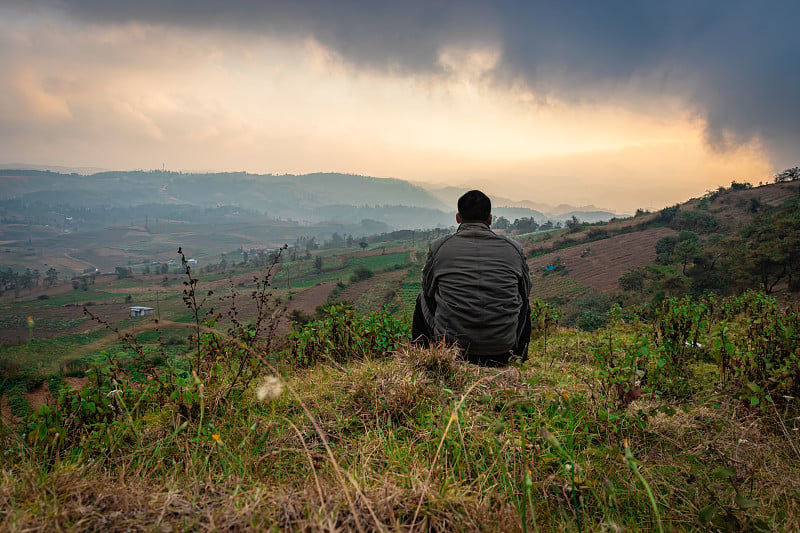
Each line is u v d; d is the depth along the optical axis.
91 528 1.50
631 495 2.06
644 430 2.65
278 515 1.58
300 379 3.87
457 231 3.97
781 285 54.69
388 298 94.44
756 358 3.36
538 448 2.23
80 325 94.88
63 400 2.71
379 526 1.39
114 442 2.42
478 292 3.54
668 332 4.79
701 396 3.38
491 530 1.58
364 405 2.94
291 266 180.25
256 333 3.53
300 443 2.47
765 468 2.28
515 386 3.15
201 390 2.50
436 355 3.38
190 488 1.86
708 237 100.00
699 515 1.80
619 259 97.62
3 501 1.65
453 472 2.00
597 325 16.72
